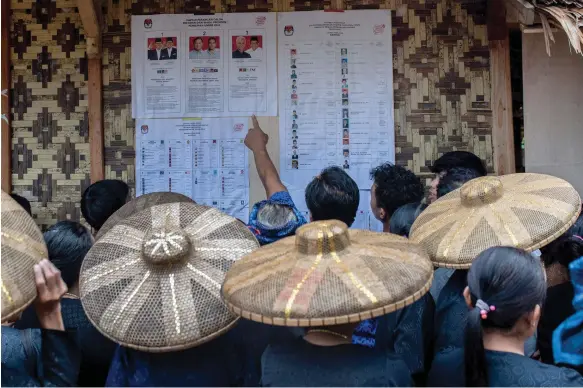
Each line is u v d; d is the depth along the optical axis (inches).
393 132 132.1
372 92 132.2
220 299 63.6
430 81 133.1
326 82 132.2
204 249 69.4
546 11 100.9
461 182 103.0
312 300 54.1
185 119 132.6
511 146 131.0
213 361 66.6
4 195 70.1
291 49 132.0
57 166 133.0
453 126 132.9
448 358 68.6
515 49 134.6
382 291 54.7
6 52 132.3
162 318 61.3
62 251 80.0
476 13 133.0
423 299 79.4
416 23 133.1
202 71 132.2
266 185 127.3
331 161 132.2
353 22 132.3
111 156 133.3
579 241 84.7
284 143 132.3
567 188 80.8
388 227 106.4
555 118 126.0
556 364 82.0
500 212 77.1
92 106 131.6
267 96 132.2
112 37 133.1
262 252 66.4
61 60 133.0
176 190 132.8
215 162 132.6
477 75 132.9
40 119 133.1
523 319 60.2
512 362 59.6
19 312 61.7
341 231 61.1
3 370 65.5
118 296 63.9
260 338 72.6
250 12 132.2
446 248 74.7
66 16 133.1
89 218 105.3
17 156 133.3
